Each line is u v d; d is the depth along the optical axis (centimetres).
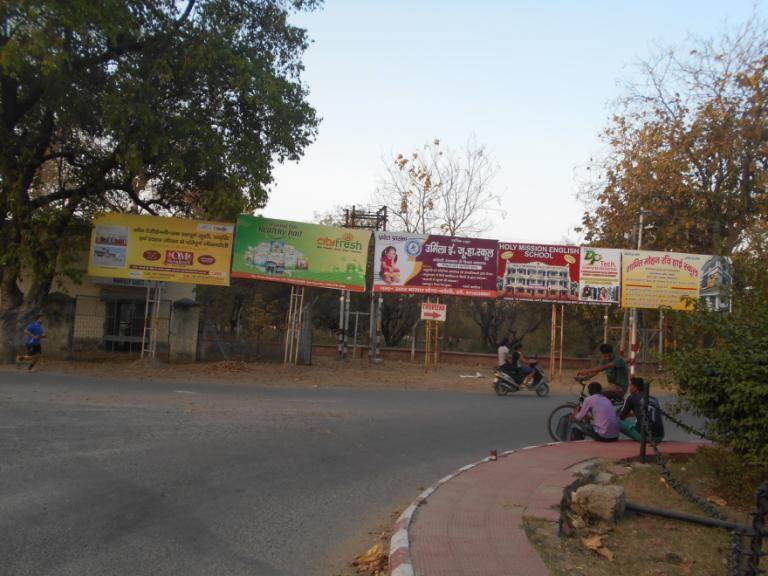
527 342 4575
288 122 1995
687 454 965
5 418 1041
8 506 623
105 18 1625
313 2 2066
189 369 2045
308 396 1596
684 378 746
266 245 2239
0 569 480
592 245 3111
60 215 1994
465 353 3388
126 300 2561
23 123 1966
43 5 1541
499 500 693
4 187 1933
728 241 2809
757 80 2606
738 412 702
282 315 3609
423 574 482
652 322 3056
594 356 3450
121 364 2103
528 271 2445
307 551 562
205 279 2164
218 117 1970
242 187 2000
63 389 1416
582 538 594
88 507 635
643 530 622
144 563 509
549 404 1739
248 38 2019
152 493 696
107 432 980
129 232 2150
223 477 781
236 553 545
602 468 868
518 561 512
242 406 1326
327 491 758
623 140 3012
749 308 795
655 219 2978
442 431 1216
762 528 430
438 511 651
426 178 3788
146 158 1888
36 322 1836
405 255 2428
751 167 2744
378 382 2094
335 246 2269
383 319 4094
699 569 522
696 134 2769
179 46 1858
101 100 1731
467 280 2433
